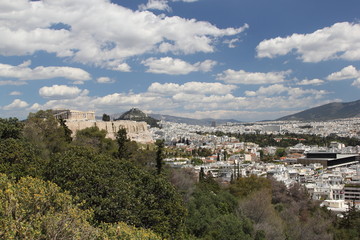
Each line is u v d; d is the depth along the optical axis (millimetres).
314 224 92500
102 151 101062
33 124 92000
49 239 27484
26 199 28844
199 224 67312
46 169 50906
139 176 56969
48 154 83375
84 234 30875
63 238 28562
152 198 50844
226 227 69312
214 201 87125
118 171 54562
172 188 55969
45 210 30547
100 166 52156
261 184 123562
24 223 27312
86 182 45469
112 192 45656
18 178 48500
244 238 68562
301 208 117000
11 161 54688
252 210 88625
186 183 92125
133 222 45188
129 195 47250
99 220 43031
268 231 79375
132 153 105000
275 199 119750
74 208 32594
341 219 105000
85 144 102750
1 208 26156
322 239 86188
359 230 97438
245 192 116875
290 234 86438
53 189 32844
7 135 72562
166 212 51750
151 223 48312
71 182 45312
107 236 33469
